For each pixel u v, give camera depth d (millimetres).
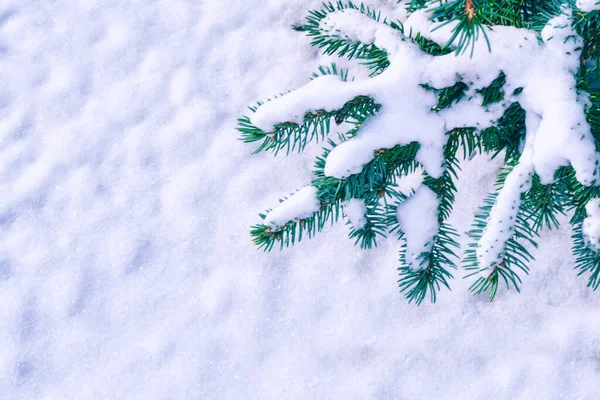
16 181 2879
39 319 2607
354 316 2420
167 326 2529
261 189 2693
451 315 2348
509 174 1438
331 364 2377
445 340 2326
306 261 2529
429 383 2295
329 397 2338
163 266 2627
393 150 1481
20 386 2520
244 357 2439
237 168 2748
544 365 2230
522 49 1385
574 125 1341
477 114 1456
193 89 2934
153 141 2857
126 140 2881
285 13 3000
